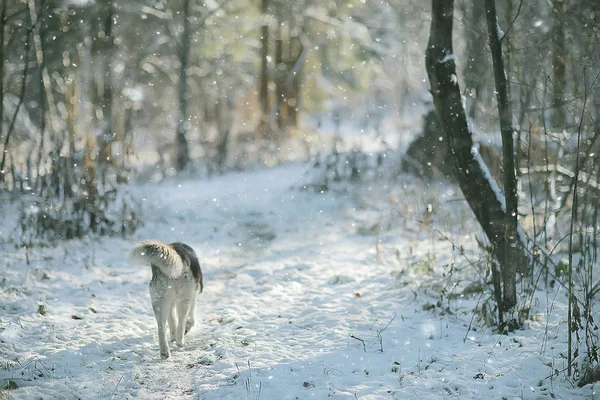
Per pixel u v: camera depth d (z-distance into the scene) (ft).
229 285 28.55
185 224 40.27
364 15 77.92
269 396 17.06
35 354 19.98
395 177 49.42
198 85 92.43
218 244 36.14
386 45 75.97
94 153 39.45
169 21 72.38
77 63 64.64
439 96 21.81
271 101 87.10
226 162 62.59
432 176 48.03
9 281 27.17
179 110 65.82
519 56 25.90
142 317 24.52
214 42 72.69
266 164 62.80
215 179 57.11
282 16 78.18
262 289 27.84
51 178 35.86
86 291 26.89
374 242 35.06
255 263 32.22
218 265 31.89
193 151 71.15
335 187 48.88
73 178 36.14
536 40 25.18
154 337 22.26
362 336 21.53
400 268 29.58
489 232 22.11
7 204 38.70
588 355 17.49
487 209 21.93
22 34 54.80
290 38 83.05
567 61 25.11
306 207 45.03
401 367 18.80
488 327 21.61
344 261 31.91
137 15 75.31
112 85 64.69
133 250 19.21
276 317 24.17
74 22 63.21
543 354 19.02
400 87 89.86
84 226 35.86
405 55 72.02
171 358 20.24
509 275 21.50
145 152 77.71
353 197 45.85
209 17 72.02
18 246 32.60
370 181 49.42
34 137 53.67
